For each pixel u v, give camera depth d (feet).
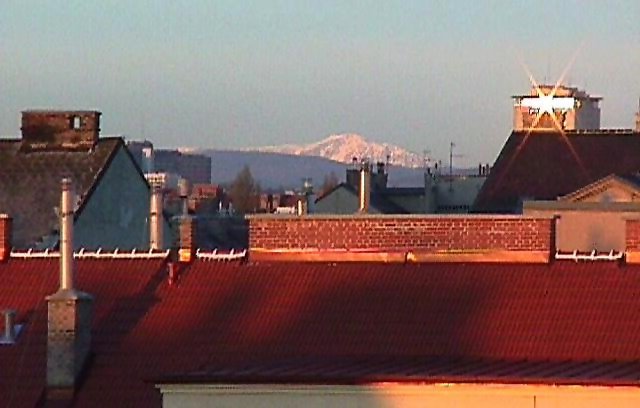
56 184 595.06
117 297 354.74
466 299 334.03
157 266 364.58
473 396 266.77
